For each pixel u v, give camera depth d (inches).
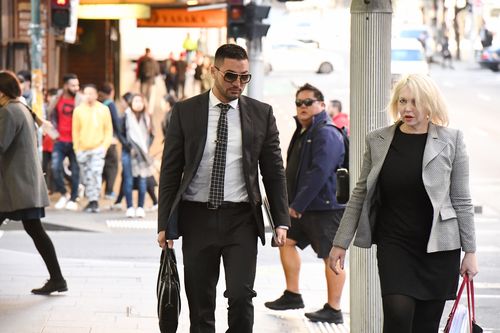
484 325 802.2
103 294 856.3
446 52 4877.0
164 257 571.5
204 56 3302.2
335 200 770.2
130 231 1286.9
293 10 4411.9
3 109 796.0
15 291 856.9
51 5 1363.2
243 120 572.7
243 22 1449.3
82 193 1604.3
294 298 815.7
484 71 4633.4
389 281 521.3
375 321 639.1
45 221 1310.3
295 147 782.5
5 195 808.9
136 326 738.2
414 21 5049.2
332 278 778.2
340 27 4357.8
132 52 3740.2
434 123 531.5
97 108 1409.9
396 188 524.4
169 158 577.9
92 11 2397.9
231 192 572.4
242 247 570.3
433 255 523.8
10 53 2048.5
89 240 1214.9
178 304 565.0
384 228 531.2
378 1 624.1
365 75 626.5
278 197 581.9
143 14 2395.4
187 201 575.8
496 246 1231.5
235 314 567.2
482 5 5438.0
